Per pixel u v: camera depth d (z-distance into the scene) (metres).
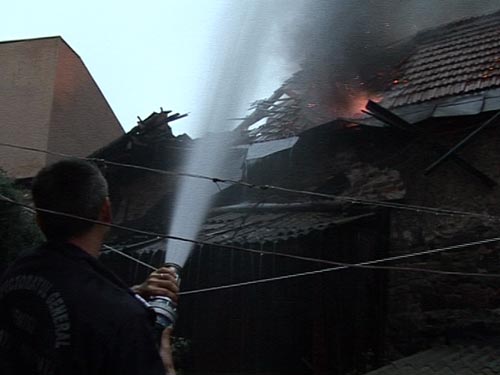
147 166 11.73
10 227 6.79
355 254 8.65
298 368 8.11
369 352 8.39
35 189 1.89
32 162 14.78
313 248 8.22
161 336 1.85
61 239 1.86
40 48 15.67
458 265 8.50
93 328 1.61
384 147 9.55
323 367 8.09
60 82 15.68
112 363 1.58
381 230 9.00
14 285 1.81
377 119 9.19
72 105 15.98
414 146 9.29
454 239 8.63
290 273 8.12
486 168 8.70
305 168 10.23
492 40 10.59
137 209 11.80
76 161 1.94
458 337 7.96
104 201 1.91
